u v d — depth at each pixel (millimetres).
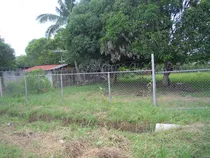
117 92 9828
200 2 8430
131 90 10164
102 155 3354
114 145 3830
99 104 6613
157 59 9828
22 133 4992
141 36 8844
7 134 5012
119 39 10539
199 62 8508
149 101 6719
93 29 12078
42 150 3928
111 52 11625
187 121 4566
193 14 8102
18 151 3912
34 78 11336
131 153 3484
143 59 12719
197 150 3242
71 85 14359
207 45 8094
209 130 3828
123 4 9539
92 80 14336
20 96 9875
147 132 4562
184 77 9930
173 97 7621
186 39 8477
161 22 8648
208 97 7355
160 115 4980
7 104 8055
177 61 9312
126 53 11758
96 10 12398
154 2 8961
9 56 15141
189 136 3746
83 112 5898
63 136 4562
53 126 5438
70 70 15406
